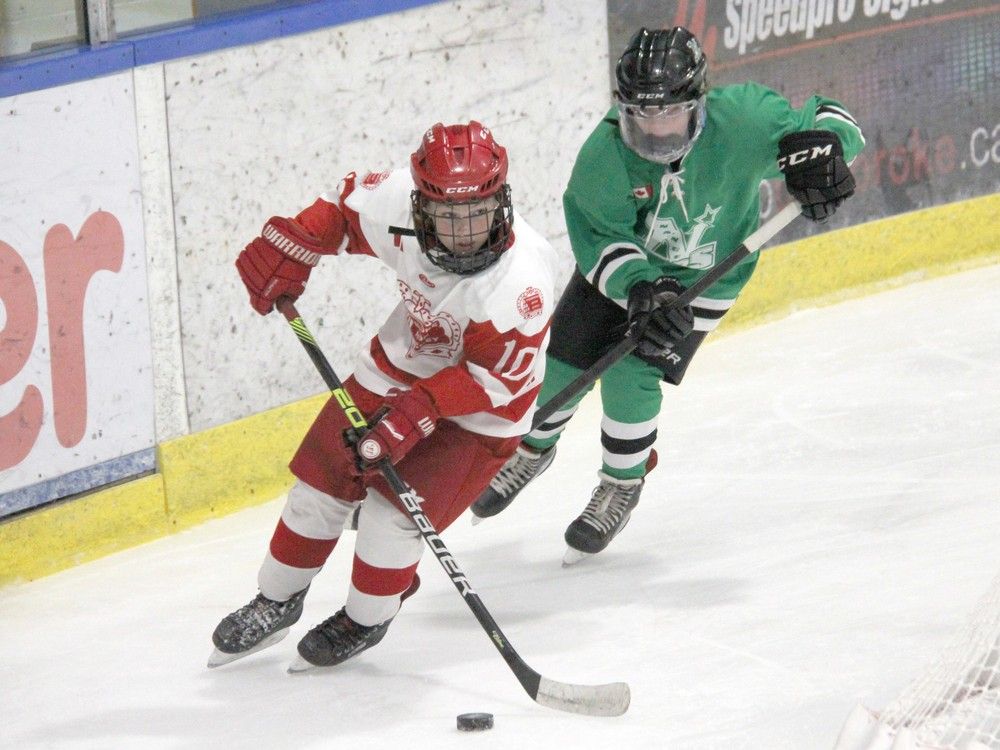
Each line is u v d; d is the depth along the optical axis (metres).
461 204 9.88
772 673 11.64
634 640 12.59
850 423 17.84
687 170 12.37
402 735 10.98
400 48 17.91
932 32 23.02
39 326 14.98
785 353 20.64
